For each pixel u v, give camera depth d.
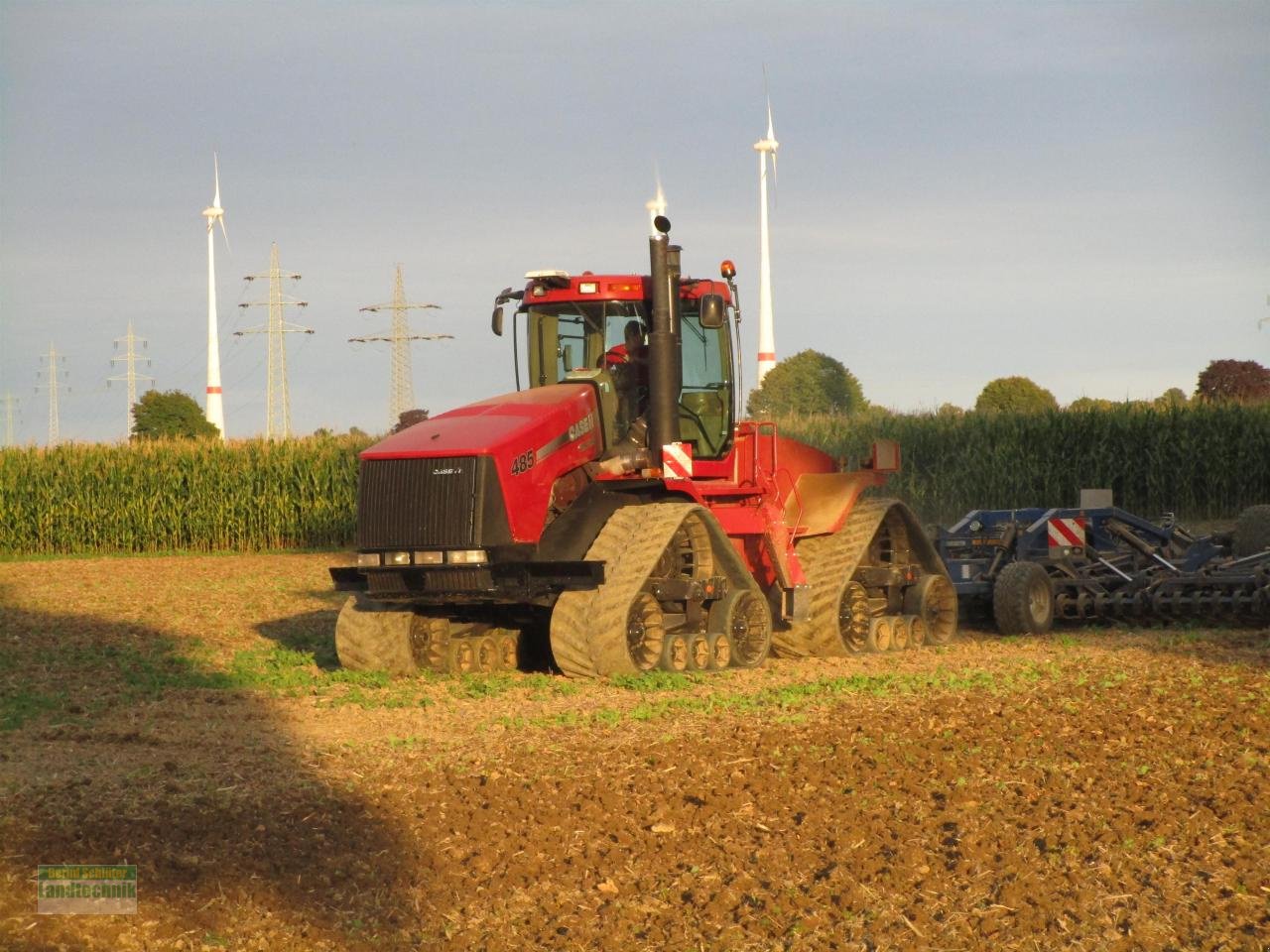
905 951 8.34
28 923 8.96
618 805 11.52
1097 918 8.87
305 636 24.41
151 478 50.38
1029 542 24.47
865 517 21.56
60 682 19.02
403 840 10.65
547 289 20.00
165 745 14.54
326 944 8.66
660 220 18.86
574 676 18.05
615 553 18.03
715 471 20.14
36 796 12.12
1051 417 46.91
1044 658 20.06
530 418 18.09
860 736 14.06
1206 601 23.41
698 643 18.84
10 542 50.16
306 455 51.03
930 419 49.19
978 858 10.02
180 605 30.14
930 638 22.39
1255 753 13.26
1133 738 13.93
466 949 8.55
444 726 15.28
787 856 10.18
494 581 17.42
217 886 9.66
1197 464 45.34
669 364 18.89
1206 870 9.79
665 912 9.10
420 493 17.44
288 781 12.65
